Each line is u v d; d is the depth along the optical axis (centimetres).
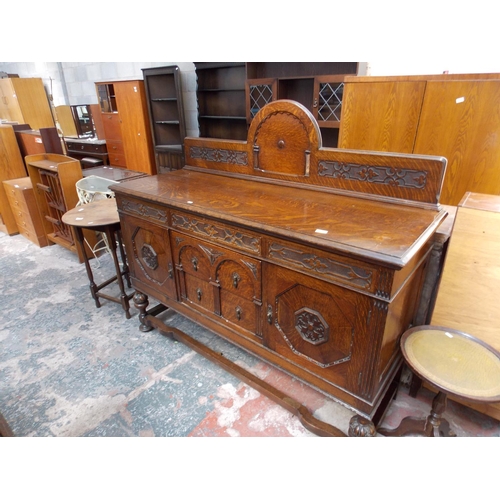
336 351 120
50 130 319
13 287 268
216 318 165
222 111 399
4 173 358
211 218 141
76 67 564
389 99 192
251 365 184
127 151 473
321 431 136
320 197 149
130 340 206
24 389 171
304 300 123
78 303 246
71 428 149
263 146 171
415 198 133
